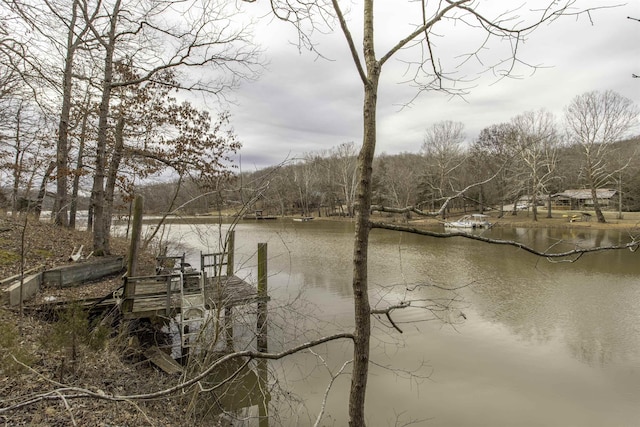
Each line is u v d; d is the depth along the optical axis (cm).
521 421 620
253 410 620
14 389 429
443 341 926
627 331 1002
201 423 516
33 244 1047
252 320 738
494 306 1198
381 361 826
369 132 205
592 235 2589
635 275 1602
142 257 1374
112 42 1122
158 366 655
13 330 542
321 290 1344
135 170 1287
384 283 1448
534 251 227
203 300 669
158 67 1123
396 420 625
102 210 1161
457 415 643
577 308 1180
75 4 987
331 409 630
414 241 2656
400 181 3116
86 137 1140
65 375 486
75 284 919
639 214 3772
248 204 463
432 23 208
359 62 194
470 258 1997
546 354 869
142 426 436
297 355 805
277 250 2278
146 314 733
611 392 712
